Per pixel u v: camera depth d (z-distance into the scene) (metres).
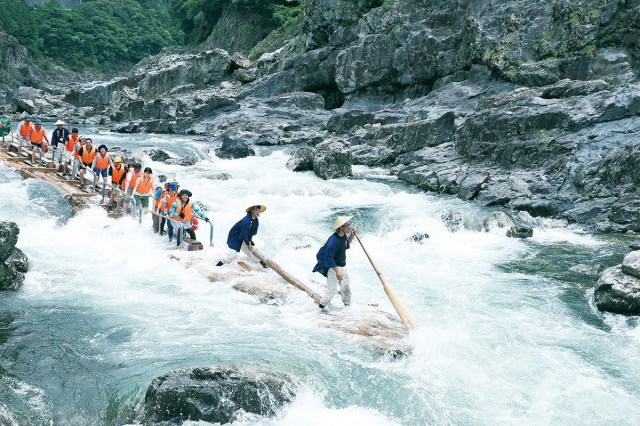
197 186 19.86
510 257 13.79
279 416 6.87
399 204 18.67
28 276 10.82
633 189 16.59
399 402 7.29
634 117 18.83
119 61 126.81
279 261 13.13
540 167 19.14
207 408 6.60
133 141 30.22
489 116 21.25
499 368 8.24
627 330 9.73
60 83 97.88
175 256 12.12
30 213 14.16
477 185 19.08
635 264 10.38
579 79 25.91
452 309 10.52
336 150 22.67
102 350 8.18
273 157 26.83
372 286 11.73
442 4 33.84
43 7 126.00
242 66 46.66
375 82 35.19
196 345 8.34
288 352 8.18
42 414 6.73
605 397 7.54
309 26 40.00
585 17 26.20
